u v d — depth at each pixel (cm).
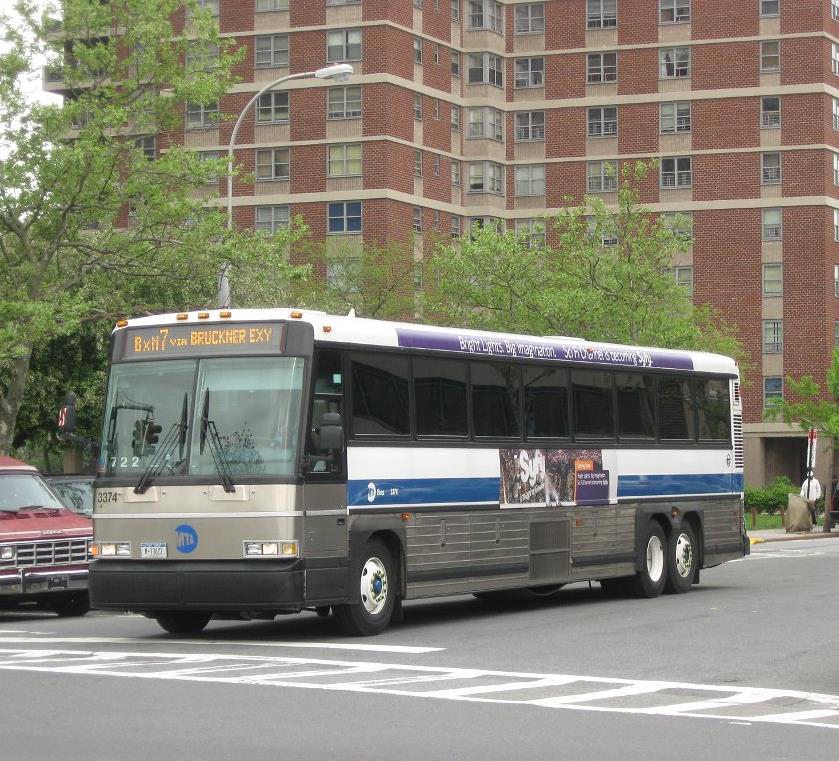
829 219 7994
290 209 7656
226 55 3366
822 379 7912
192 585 1686
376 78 7569
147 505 1725
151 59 3225
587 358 2267
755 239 8019
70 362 4241
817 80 7969
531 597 2434
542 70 8275
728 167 8056
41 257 3328
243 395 1723
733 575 2898
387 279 6488
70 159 3067
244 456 1698
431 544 1909
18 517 2191
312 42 7650
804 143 7981
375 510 1812
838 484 5734
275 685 1356
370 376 1827
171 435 1734
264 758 1001
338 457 1752
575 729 1142
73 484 2475
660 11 8156
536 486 2125
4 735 1088
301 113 7656
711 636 1805
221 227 3278
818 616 2045
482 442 2020
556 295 4844
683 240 5028
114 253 3278
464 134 8125
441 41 7938
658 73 8156
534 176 8256
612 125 8194
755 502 6538
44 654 1623
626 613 2103
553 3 8275
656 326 4916
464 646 1694
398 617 1905
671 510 2423
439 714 1202
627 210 5050
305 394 1712
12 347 3044
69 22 3216
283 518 1673
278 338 1728
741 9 8056
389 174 7550
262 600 1662
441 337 1969
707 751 1055
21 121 3136
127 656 1597
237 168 3344
